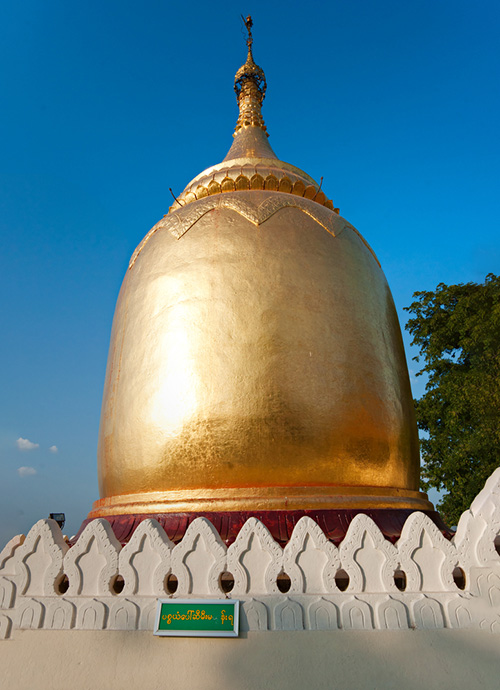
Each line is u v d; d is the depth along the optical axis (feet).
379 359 28.40
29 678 17.31
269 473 23.70
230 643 16.96
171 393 25.75
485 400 60.59
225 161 40.14
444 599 17.40
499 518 18.26
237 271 27.73
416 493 27.35
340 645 16.69
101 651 17.37
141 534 18.65
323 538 18.16
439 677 16.30
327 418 24.84
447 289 75.05
